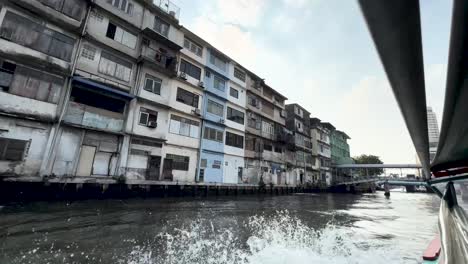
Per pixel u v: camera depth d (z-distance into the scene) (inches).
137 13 632.4
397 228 379.2
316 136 1535.4
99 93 538.0
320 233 310.2
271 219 398.0
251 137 1002.1
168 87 682.2
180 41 744.3
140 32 628.7
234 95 946.1
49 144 442.6
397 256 228.2
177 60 730.8
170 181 631.8
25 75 434.9
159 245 227.6
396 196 1396.4
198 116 758.5
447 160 74.8
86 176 484.7
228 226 324.2
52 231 252.1
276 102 1228.5
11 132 408.8
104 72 549.3
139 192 560.1
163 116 656.4
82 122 496.7
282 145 1207.6
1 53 409.4
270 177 1078.4
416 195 1509.6
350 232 330.6
